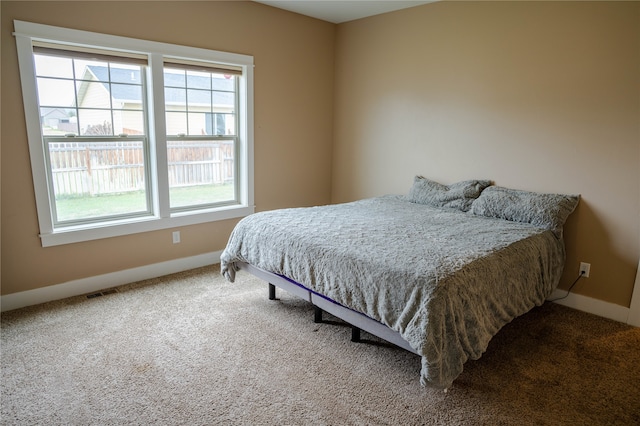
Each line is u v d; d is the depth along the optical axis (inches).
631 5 107.8
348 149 189.3
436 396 82.5
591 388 86.0
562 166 125.3
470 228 114.3
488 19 136.5
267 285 138.2
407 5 154.8
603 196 117.9
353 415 76.8
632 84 109.7
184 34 137.6
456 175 152.4
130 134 135.1
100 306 119.6
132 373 88.0
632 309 114.7
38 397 79.7
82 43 117.0
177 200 151.3
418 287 78.0
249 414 76.5
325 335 105.7
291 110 175.5
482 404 80.4
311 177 189.9
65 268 124.3
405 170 168.7
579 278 124.5
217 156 159.6
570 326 113.7
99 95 126.4
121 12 123.1
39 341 99.7
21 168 112.5
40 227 117.5
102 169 130.9
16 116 109.7
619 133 113.3
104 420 74.1
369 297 85.6
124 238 135.3
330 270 93.3
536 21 125.6
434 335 74.8
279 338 103.8
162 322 110.9
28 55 108.7
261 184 171.2
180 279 142.3
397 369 91.4
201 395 81.4
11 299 115.7
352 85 182.9
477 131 144.3
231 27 149.3
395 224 117.1
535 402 81.2
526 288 101.7
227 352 97.0
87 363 91.3
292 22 167.9
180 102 145.6
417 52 157.5
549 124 126.6
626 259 115.3
